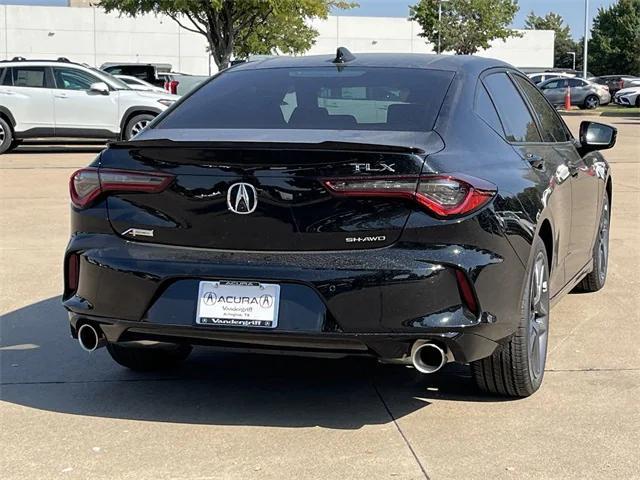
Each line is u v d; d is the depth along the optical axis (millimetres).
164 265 3900
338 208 3736
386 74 4684
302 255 3777
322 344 3764
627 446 3891
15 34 48531
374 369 4957
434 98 4379
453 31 48375
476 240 3793
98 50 49469
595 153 6215
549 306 4652
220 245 3869
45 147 19875
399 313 3699
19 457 3824
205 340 3906
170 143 3875
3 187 12625
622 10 78438
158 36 49969
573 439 3965
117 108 17922
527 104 5203
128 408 4398
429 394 4547
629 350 5238
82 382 4781
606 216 6633
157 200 3947
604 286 6809
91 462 3768
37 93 17578
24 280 7035
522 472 3635
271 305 3768
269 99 4613
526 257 4105
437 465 3707
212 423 4191
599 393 4527
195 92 4867
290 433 4062
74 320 4172
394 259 3699
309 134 4062
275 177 3775
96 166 4078
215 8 30453
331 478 3596
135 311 3951
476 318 3789
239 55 40375
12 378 4836
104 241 4059
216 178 3846
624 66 79000
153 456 3822
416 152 3734
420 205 3707
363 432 4066
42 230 9258
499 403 4406
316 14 34000
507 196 4027
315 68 4895
